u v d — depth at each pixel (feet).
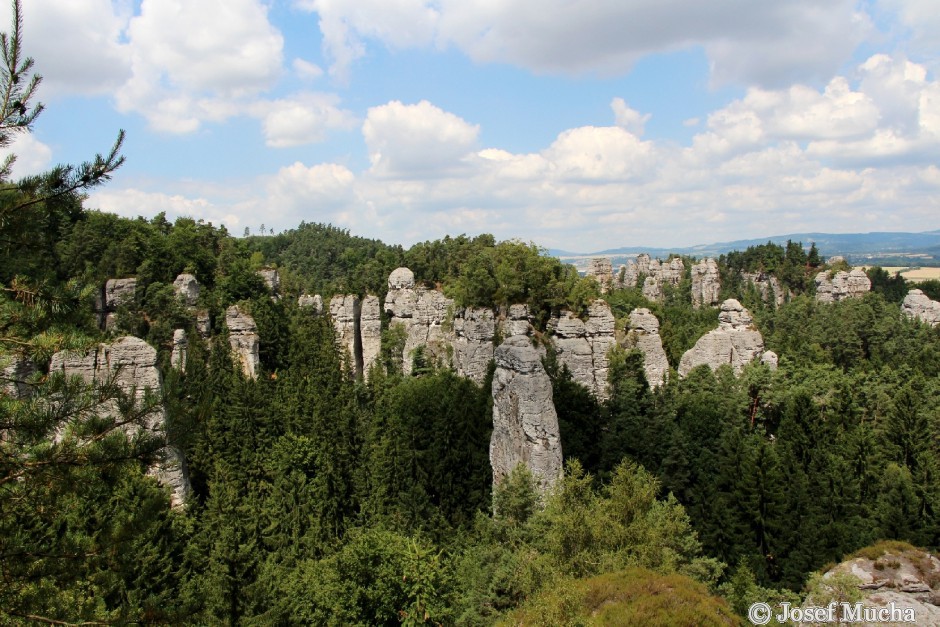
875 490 198.90
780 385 260.83
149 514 69.15
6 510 60.54
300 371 291.99
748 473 177.17
